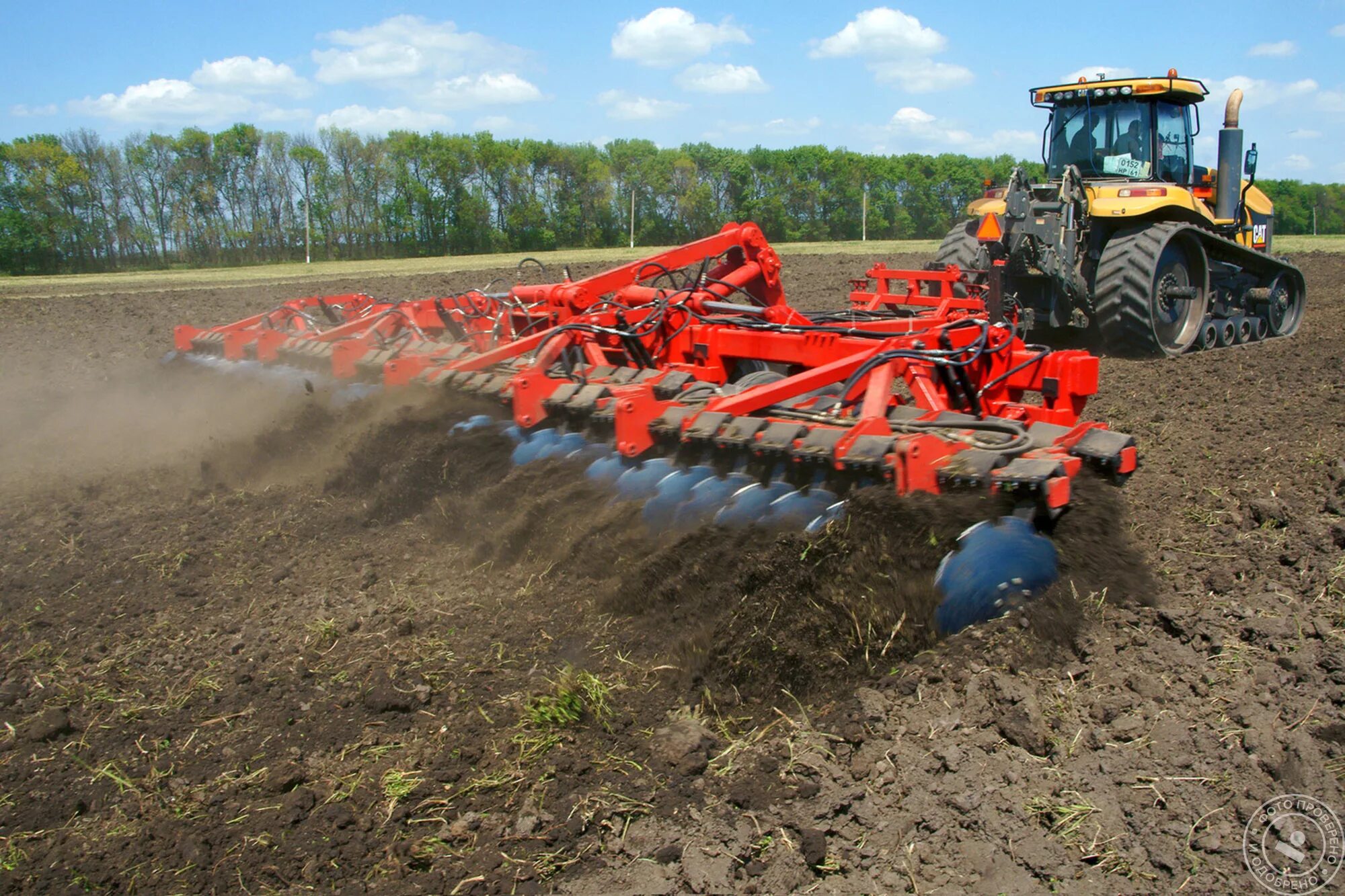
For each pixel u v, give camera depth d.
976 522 4.20
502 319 7.57
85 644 4.54
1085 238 10.75
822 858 3.05
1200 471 6.45
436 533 5.72
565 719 3.76
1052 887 2.89
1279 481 6.15
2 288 24.05
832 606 4.14
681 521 4.78
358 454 6.43
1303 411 7.81
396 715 3.88
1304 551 5.01
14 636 4.62
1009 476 4.07
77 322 14.89
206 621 4.75
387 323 8.18
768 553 4.30
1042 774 3.38
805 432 4.57
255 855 3.15
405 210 53.66
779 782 3.41
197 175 50.19
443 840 3.18
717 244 7.76
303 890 3.00
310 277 25.94
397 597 4.95
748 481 4.79
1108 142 11.17
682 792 3.37
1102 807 3.21
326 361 7.94
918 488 4.18
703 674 3.99
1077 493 4.44
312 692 4.07
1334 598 4.50
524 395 5.85
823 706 3.84
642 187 56.72
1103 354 10.91
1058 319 10.80
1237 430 7.38
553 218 56.69
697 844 3.13
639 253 41.97
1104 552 4.52
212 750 3.69
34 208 45.38
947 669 3.95
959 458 4.25
